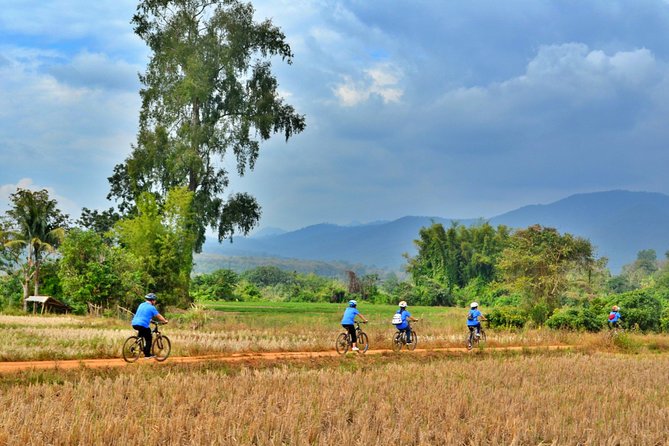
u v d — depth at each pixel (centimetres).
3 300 5022
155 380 1439
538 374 1828
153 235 4691
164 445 913
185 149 5325
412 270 11856
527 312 4259
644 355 2762
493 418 1119
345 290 10800
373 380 1572
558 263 5300
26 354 1955
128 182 6925
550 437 1051
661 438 1076
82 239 4434
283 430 993
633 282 12200
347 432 966
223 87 5672
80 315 4372
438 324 3950
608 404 1337
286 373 1628
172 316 3784
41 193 5359
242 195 5844
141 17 5669
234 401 1190
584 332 3675
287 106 5859
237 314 4944
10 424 969
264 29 5762
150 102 5556
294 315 4981
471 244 11562
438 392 1377
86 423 970
